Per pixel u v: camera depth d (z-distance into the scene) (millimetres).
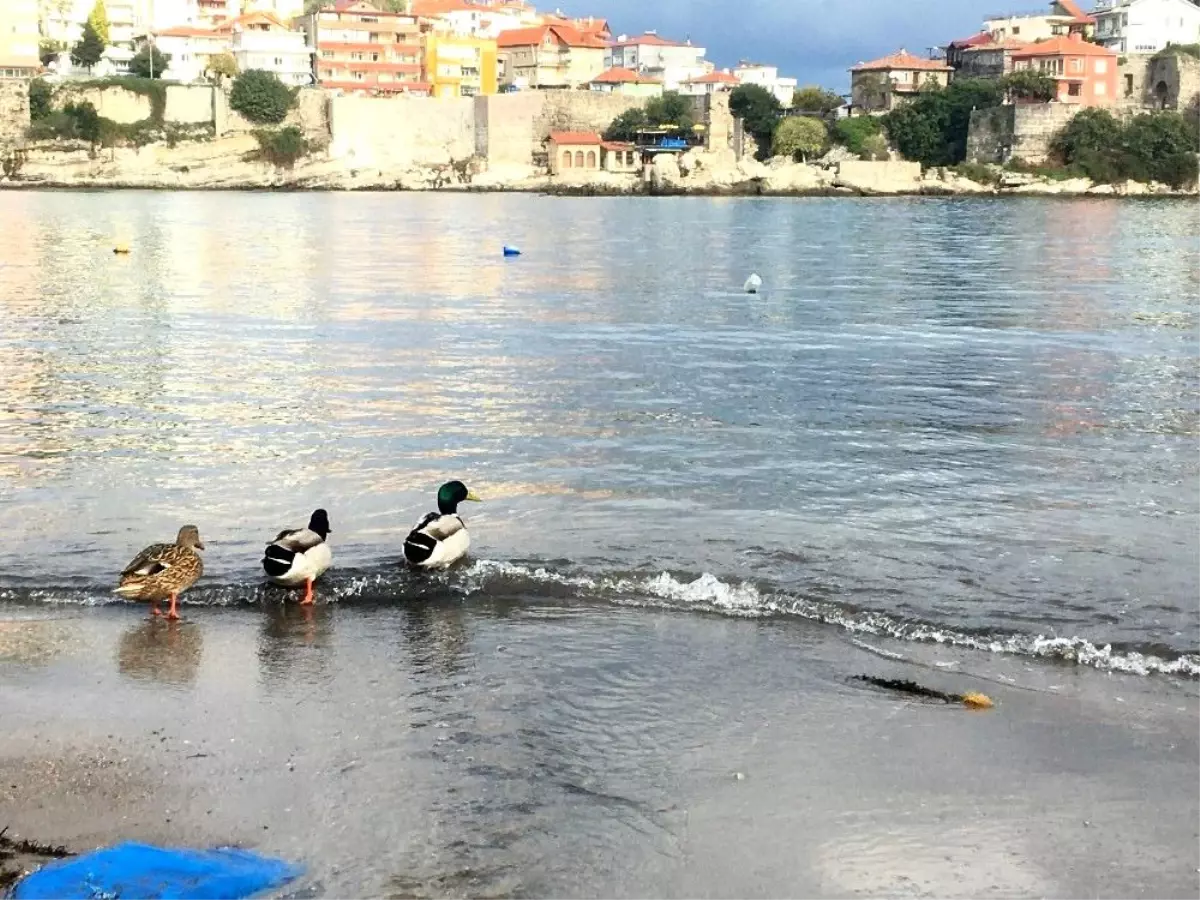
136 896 7184
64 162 154250
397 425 21172
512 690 10305
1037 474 18156
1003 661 11102
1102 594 12945
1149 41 164625
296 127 162250
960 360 29016
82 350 29047
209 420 21438
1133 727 9672
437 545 13234
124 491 16828
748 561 13992
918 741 9383
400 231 78812
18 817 8148
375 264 54625
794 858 7734
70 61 175375
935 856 7777
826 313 38312
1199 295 43781
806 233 80562
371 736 9383
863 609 12430
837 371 27297
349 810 8242
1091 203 126688
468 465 18438
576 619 12109
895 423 21719
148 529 15133
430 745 9234
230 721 9648
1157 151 142250
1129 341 32344
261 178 159375
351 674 10641
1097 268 55094
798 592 12930
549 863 7621
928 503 16562
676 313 38000
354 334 32375
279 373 26250
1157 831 8094
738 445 19922
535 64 182875
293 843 7824
